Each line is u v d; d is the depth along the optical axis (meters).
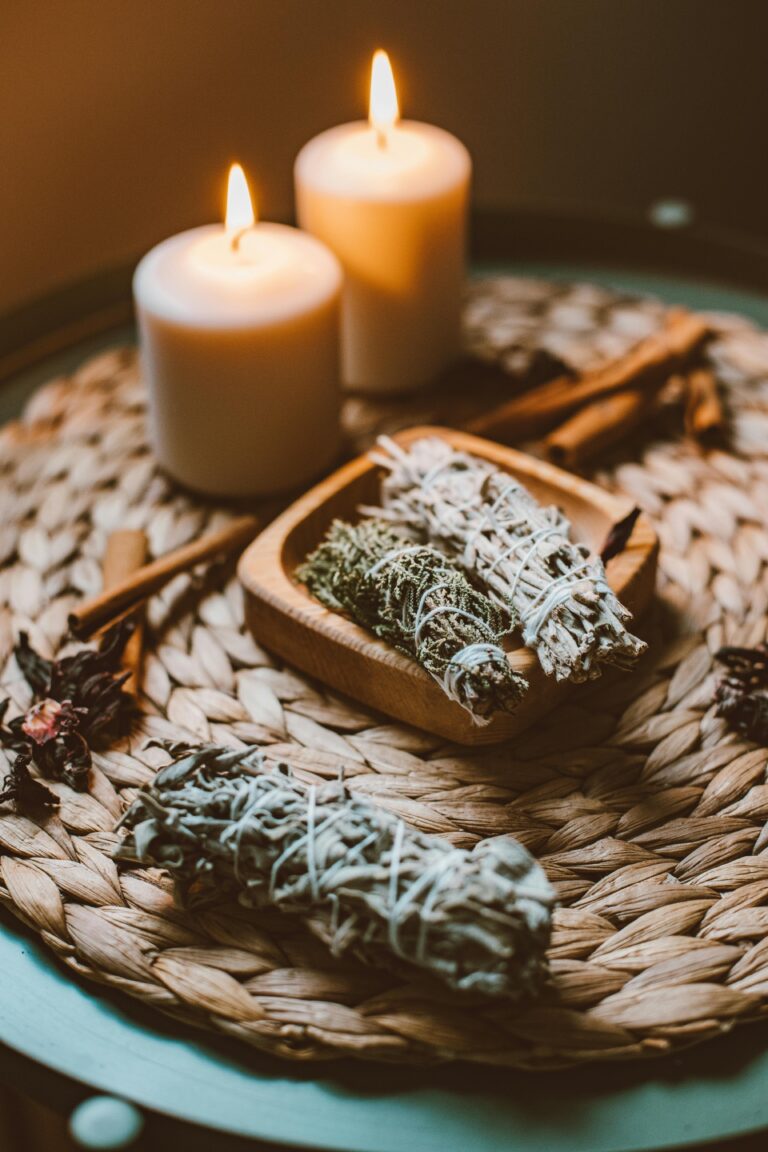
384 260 0.68
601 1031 0.50
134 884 0.54
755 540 0.64
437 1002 0.50
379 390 0.71
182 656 0.60
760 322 0.76
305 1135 0.49
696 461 0.67
